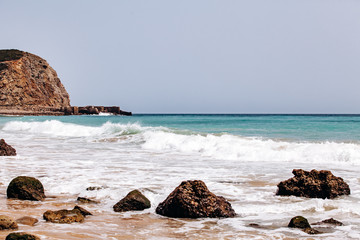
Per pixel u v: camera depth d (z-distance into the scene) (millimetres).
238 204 7625
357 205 7492
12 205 7262
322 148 15438
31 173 11102
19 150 17891
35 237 4738
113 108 138750
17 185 7887
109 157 15531
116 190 8539
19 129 33750
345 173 11500
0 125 37938
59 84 129625
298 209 7250
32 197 7789
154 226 6070
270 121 54625
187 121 56125
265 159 14812
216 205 6777
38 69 119688
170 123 48219
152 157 15648
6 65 102188
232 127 36281
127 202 7160
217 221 6430
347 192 8516
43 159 14500
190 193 6816
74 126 31406
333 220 6273
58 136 27031
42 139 24609
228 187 9297
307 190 8359
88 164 13250
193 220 6480
